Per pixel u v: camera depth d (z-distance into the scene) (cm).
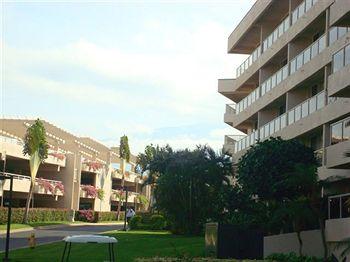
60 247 3122
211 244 2598
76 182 6981
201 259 1967
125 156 8462
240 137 5191
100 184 7744
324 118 3020
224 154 4306
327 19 3134
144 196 9019
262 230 2730
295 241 2544
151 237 3894
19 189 5691
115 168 8688
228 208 3244
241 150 4572
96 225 6166
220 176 4194
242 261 1980
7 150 5531
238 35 4950
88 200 7525
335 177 2452
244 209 3058
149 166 4744
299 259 2317
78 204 6994
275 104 4109
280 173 2744
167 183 4250
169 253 2712
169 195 4247
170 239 3647
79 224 6144
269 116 4325
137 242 3397
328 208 2639
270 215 2766
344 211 2486
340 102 2830
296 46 3728
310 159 2811
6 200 5856
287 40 3762
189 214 4228
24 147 5444
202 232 4197
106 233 4481
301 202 2377
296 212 2359
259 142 2952
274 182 2723
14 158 5806
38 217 5675
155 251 2834
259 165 2780
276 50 3988
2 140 5491
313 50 3303
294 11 3741
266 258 2386
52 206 6775
